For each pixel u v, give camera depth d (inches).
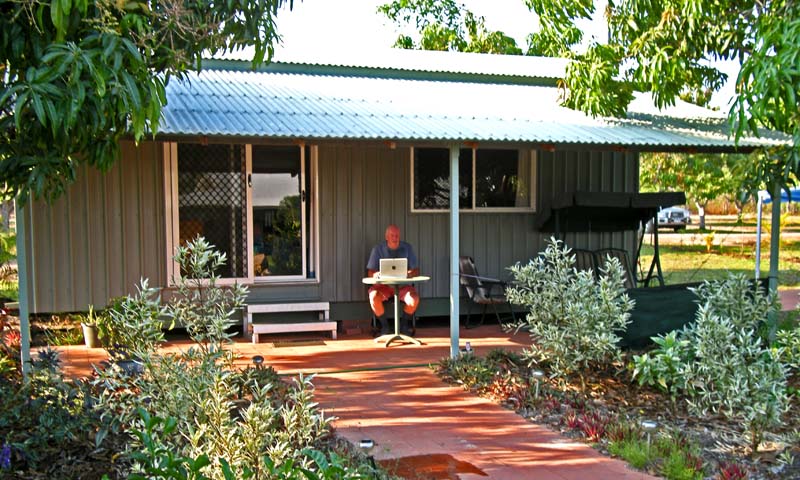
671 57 378.3
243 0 189.2
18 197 183.5
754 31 338.6
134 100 140.2
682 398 268.1
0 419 185.9
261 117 320.8
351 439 225.6
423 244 422.6
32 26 149.3
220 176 388.2
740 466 199.2
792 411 253.4
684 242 1026.7
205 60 421.4
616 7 409.7
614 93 403.5
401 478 190.2
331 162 403.9
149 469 121.7
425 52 503.8
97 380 186.1
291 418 160.6
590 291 280.4
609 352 273.4
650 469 200.7
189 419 167.3
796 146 257.1
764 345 330.0
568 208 422.6
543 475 197.3
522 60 517.0
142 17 156.1
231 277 390.3
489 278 427.5
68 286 364.2
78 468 179.3
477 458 210.2
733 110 255.6
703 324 243.4
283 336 387.9
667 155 908.0
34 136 152.6
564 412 252.8
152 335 185.9
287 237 404.2
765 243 987.9
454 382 296.0
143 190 374.0
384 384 293.6
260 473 143.4
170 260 377.4
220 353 181.0
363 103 379.2
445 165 426.0
